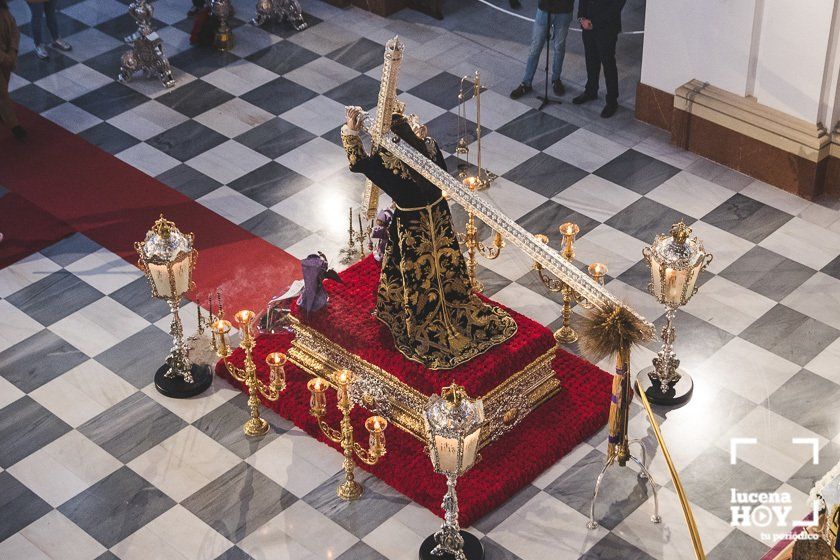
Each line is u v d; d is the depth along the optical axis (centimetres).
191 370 888
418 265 812
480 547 758
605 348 703
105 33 1308
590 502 794
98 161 1118
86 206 1064
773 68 1017
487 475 803
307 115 1170
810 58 987
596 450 831
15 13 1357
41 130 1161
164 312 954
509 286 965
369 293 886
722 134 1070
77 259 1008
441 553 750
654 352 898
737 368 884
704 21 1045
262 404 868
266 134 1147
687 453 822
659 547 762
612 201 1048
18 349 923
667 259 805
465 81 1206
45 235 1033
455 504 727
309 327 873
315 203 1061
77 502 805
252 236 1024
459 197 737
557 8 1120
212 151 1127
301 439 845
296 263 994
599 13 1100
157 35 1218
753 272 969
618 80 1211
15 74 1244
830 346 899
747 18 1012
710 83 1071
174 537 780
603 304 705
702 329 918
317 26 1298
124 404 875
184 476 820
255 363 893
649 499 793
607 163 1093
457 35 1279
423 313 829
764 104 1041
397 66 737
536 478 813
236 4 1341
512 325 848
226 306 952
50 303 965
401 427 839
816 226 1012
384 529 781
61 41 1278
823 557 632
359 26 1297
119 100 1201
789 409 851
